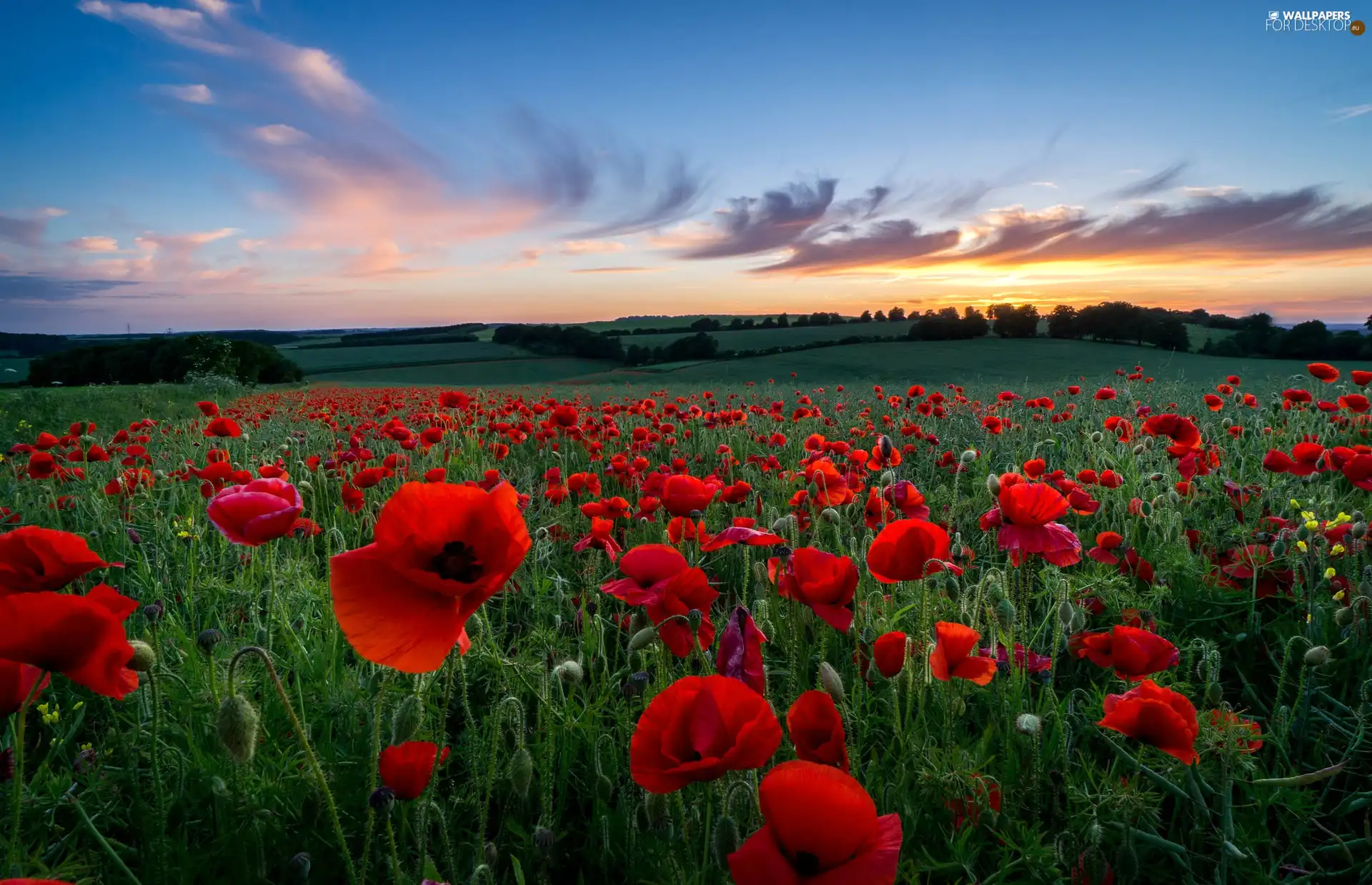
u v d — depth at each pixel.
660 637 2.17
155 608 2.48
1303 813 2.26
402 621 1.28
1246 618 3.61
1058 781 2.34
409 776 1.75
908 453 7.59
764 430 11.11
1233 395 8.94
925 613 2.30
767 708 1.40
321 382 65.62
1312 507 4.23
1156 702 2.02
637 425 12.27
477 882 1.64
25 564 1.77
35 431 13.73
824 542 4.23
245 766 2.10
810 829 1.22
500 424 8.79
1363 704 2.53
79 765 2.26
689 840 1.96
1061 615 2.75
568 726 2.43
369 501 5.09
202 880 1.93
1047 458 7.44
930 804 2.22
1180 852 2.08
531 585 4.00
